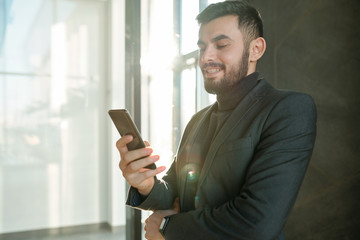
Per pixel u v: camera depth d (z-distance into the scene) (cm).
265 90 91
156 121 324
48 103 405
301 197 164
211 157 88
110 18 424
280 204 74
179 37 298
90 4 421
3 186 388
